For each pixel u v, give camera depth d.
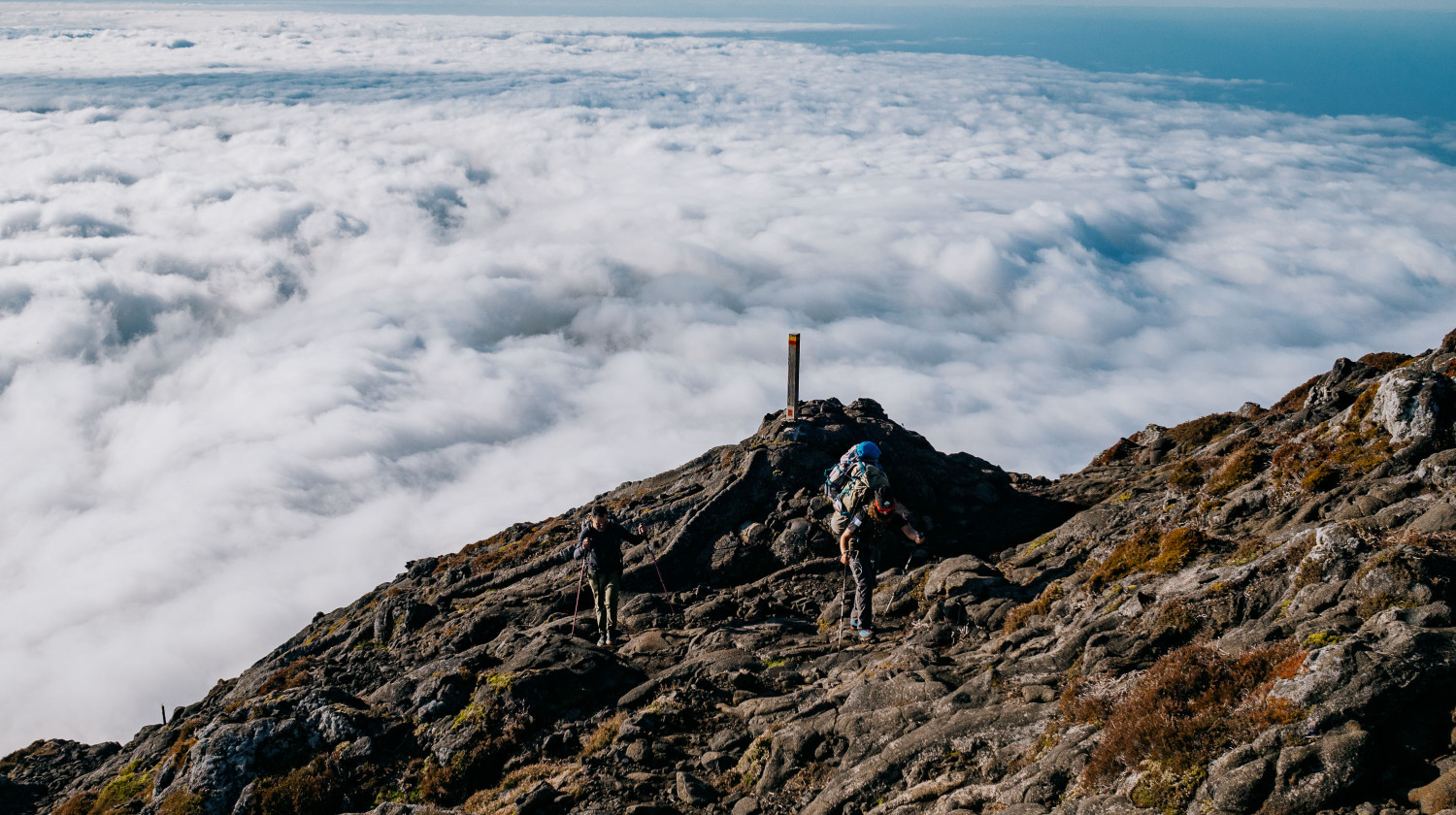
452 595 15.04
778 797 6.95
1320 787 4.22
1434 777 4.12
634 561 14.22
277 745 9.33
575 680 9.82
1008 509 14.85
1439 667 4.46
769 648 10.29
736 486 14.80
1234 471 10.37
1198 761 4.74
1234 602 6.44
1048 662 7.12
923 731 6.68
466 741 9.02
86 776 13.69
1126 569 8.56
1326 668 4.69
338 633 15.68
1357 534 6.18
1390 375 9.15
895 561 13.30
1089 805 5.01
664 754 8.11
